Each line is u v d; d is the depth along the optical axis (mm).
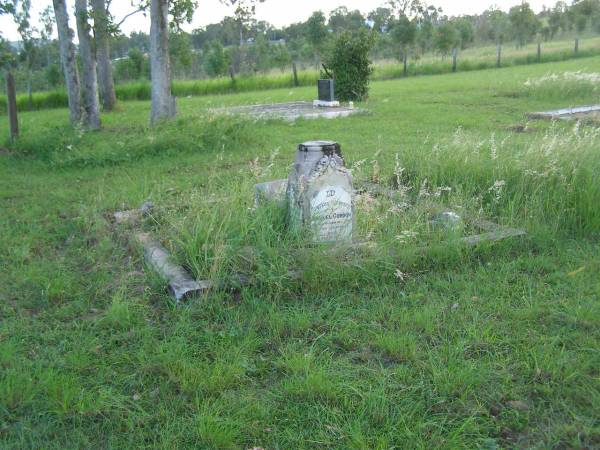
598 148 7102
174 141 11594
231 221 5523
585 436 3242
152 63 14781
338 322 4500
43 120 18750
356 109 16797
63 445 3297
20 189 9133
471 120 14344
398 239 5527
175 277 5086
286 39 69938
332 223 5742
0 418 3500
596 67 29734
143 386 3797
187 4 16125
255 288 4973
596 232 6156
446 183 7207
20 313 4824
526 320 4410
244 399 3605
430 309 4543
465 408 3471
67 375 3844
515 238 5879
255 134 12617
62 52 15211
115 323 4547
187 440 3291
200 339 4320
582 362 3838
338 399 3584
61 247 6477
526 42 57969
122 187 8797
